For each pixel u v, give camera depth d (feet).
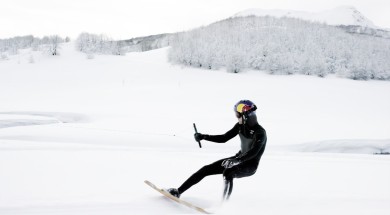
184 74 164.55
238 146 47.83
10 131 50.01
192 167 23.80
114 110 85.51
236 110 13.01
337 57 207.51
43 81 142.20
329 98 122.01
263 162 28.17
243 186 18.35
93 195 14.39
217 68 183.11
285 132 59.93
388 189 18.49
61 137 47.73
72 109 85.87
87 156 26.71
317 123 74.02
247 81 152.25
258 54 188.34
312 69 182.80
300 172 23.58
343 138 55.62
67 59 192.03
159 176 19.93
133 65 181.47
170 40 206.69
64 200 13.46
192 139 50.83
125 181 17.84
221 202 13.10
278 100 112.78
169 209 12.71
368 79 186.50
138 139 48.93
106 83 140.46
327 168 25.84
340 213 12.74
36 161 23.48
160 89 125.90
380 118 90.12
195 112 84.99
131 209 12.53
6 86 131.03
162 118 71.97
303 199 15.26
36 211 12.00
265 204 14.11
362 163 29.40
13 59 190.70
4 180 17.12
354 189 18.26
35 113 78.07
